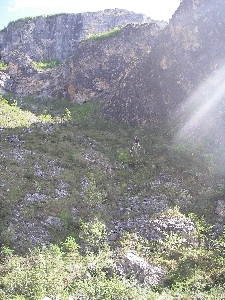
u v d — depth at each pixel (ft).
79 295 29.09
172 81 77.92
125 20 163.73
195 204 48.37
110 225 44.47
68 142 70.74
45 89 116.37
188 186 52.80
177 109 74.84
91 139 74.13
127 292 29.07
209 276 33.73
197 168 56.59
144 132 75.05
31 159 60.03
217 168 54.90
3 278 31.48
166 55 81.00
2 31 172.24
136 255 36.52
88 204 48.24
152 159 62.64
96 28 164.66
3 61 159.53
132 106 82.38
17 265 33.47
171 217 43.21
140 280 33.17
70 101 108.68
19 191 49.03
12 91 116.78
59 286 30.14
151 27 105.29
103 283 30.22
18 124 77.66
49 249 36.60
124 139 73.77
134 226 43.80
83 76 108.58
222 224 43.98
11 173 53.72
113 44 108.58
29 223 42.63
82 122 83.66
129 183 56.44
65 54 163.32
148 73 83.15
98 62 108.37
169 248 37.76
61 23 167.73
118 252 37.40
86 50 111.24
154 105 79.20
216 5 76.84
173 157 60.95
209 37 75.72
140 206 48.62
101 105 91.56
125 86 86.02
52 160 60.90
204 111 68.85
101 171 59.16
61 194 50.31
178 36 80.33
